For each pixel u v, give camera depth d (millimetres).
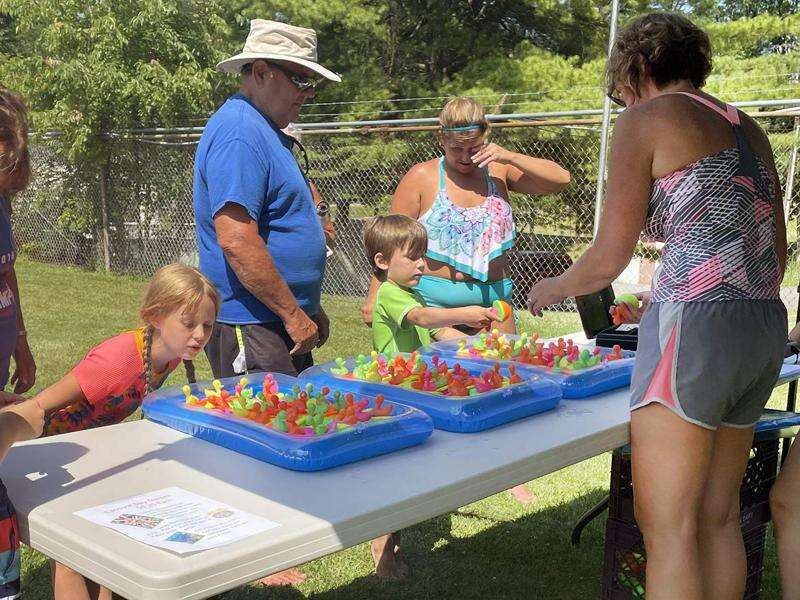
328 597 3104
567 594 3184
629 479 2537
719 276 1901
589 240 10961
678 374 1886
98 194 12188
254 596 3092
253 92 2930
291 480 1588
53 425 2082
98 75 11273
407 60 14852
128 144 11734
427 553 3521
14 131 1653
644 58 2066
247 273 2742
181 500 1471
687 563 1930
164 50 11828
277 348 2932
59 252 13141
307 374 2381
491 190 3605
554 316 9352
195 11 12680
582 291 2150
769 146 2135
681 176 1946
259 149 2789
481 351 2666
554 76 12172
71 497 1499
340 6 13320
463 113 3412
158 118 11844
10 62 12250
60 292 10312
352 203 12055
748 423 2082
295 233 2945
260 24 2910
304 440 1660
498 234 3545
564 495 4215
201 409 1954
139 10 11672
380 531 1446
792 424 2512
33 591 3021
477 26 14469
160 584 1150
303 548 1323
